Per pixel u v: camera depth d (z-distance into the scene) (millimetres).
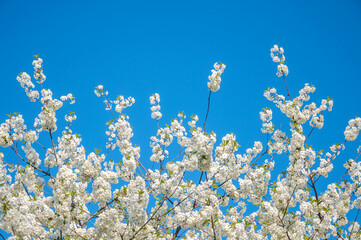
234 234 7035
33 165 7703
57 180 6250
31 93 7762
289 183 8266
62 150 8180
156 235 7227
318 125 9164
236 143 7453
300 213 7793
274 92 9406
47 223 6363
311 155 8328
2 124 7676
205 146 6289
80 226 7262
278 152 9148
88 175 7184
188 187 8391
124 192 6680
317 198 8312
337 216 8547
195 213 7035
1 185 6527
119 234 6875
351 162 8805
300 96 9398
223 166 7090
